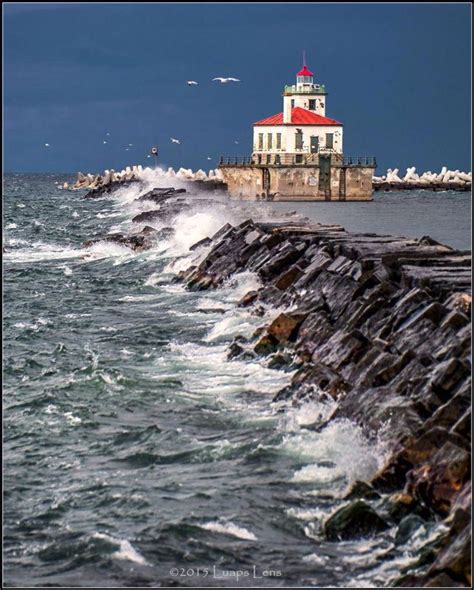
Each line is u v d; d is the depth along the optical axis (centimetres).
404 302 7550
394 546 4822
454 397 5544
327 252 10356
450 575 4338
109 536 5081
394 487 5247
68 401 7244
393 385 6194
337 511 5041
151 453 6156
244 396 7162
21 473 5981
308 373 6894
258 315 9288
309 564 4772
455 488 4922
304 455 5925
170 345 8781
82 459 6188
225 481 5691
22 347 9081
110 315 10462
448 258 9138
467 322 6694
